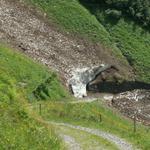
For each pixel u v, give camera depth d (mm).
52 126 81375
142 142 83812
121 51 173500
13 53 127312
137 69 168625
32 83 117938
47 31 164750
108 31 179500
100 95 143250
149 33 182375
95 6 187375
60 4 182250
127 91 151375
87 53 163125
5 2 167000
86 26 177625
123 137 84562
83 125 89375
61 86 127938
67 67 145750
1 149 55750
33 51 143500
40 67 130625
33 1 178875
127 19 184375
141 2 187750
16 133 61281
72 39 168250
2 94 69562
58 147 65438
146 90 153625
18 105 69562
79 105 106375
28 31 156375
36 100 110500
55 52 151625
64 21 176625
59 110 97438
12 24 154625
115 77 158000
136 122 121312
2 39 139750
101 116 101812
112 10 184500
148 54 175375
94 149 73938
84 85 143625
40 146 62094
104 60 163875
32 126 66312
